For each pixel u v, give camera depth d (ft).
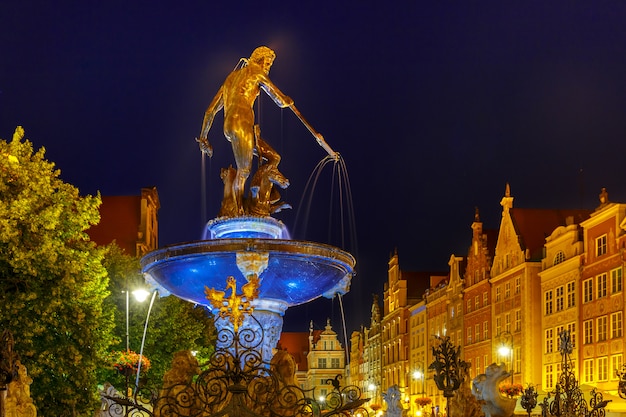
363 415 36.17
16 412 38.96
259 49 47.09
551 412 56.03
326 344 369.50
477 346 220.23
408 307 306.35
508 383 183.11
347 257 46.44
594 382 153.38
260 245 42.14
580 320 161.68
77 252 75.66
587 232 161.38
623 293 144.87
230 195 46.60
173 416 35.65
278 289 44.78
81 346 74.02
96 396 76.69
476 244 229.25
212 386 32.96
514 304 193.67
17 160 72.38
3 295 67.97
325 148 47.11
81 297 73.97
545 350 179.63
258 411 36.45
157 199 207.10
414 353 293.84
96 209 80.79
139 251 181.06
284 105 46.55
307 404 32.91
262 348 44.50
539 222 198.59
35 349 69.92
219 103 48.32
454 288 245.86
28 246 70.18
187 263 43.47
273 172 46.98
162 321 123.95
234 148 45.88
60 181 77.20
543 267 183.11
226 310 39.22
